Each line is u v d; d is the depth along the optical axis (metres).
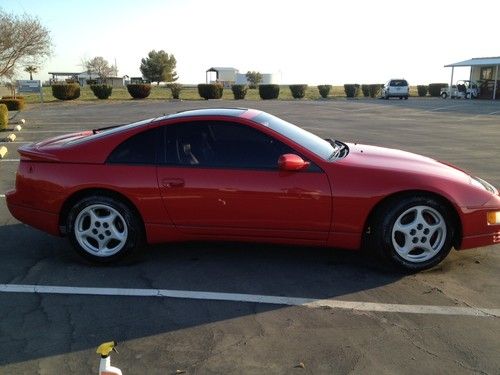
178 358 3.07
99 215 4.54
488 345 3.19
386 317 3.57
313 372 2.91
